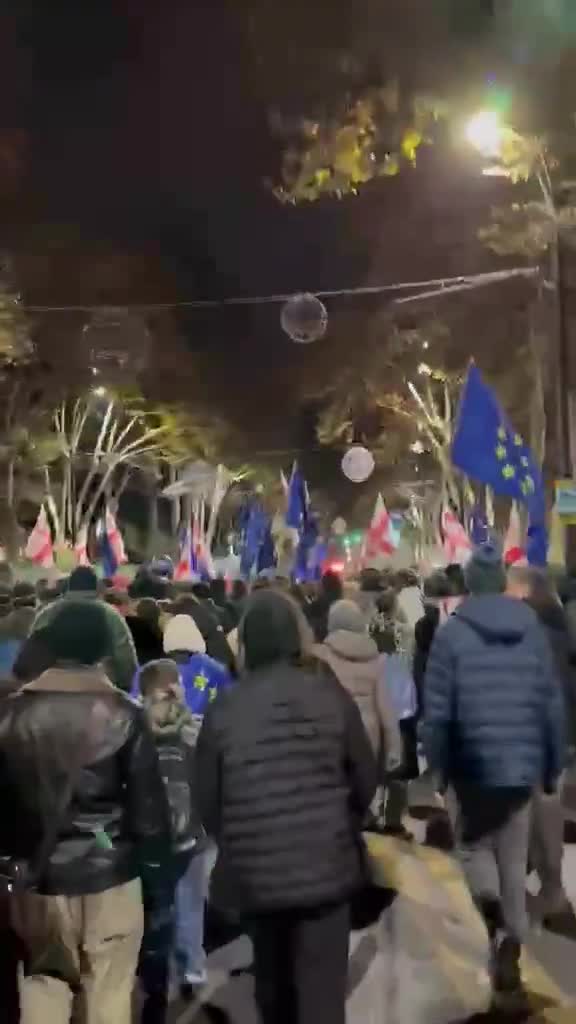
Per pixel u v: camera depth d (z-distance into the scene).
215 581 15.73
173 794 6.10
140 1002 6.24
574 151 15.62
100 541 34.72
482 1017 6.11
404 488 56.78
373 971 6.87
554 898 7.55
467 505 40.03
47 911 4.52
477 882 6.30
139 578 13.86
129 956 4.63
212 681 7.55
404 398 45.06
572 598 9.96
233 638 10.10
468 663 6.23
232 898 4.69
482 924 7.72
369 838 10.14
